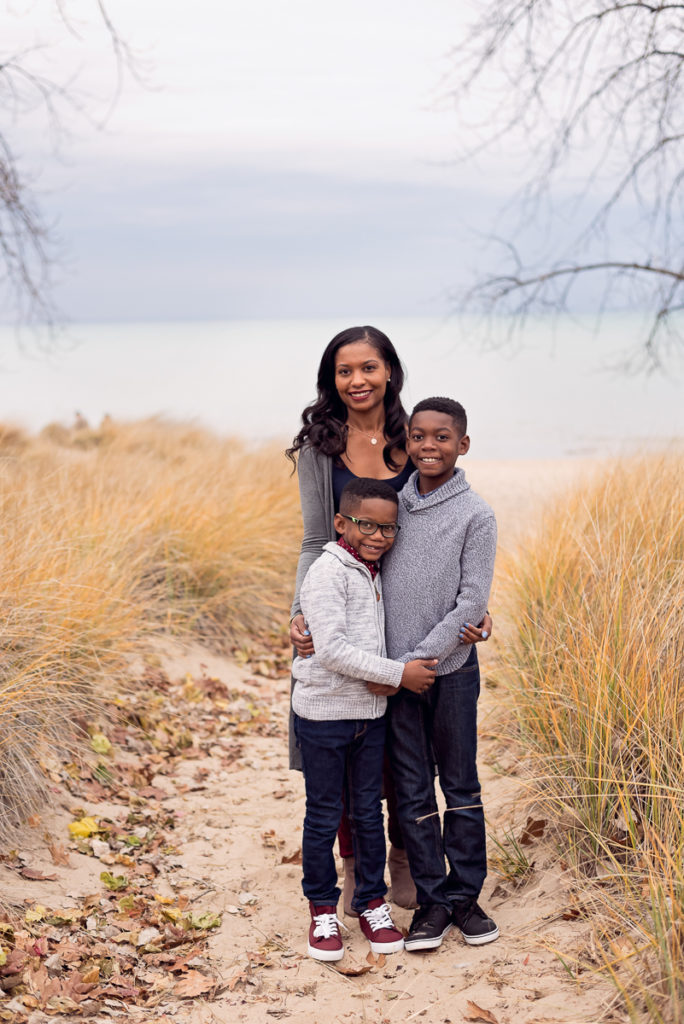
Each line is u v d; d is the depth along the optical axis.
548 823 3.31
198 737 4.78
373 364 2.97
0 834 3.36
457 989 2.61
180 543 6.31
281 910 3.24
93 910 3.11
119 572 5.50
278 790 4.28
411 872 2.93
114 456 9.46
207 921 3.12
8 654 3.99
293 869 3.54
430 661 2.76
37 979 2.63
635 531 4.47
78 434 14.41
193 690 5.22
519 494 12.52
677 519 4.30
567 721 3.47
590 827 3.04
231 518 6.88
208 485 7.68
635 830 2.88
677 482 4.96
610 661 3.34
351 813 2.91
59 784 3.82
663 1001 2.26
